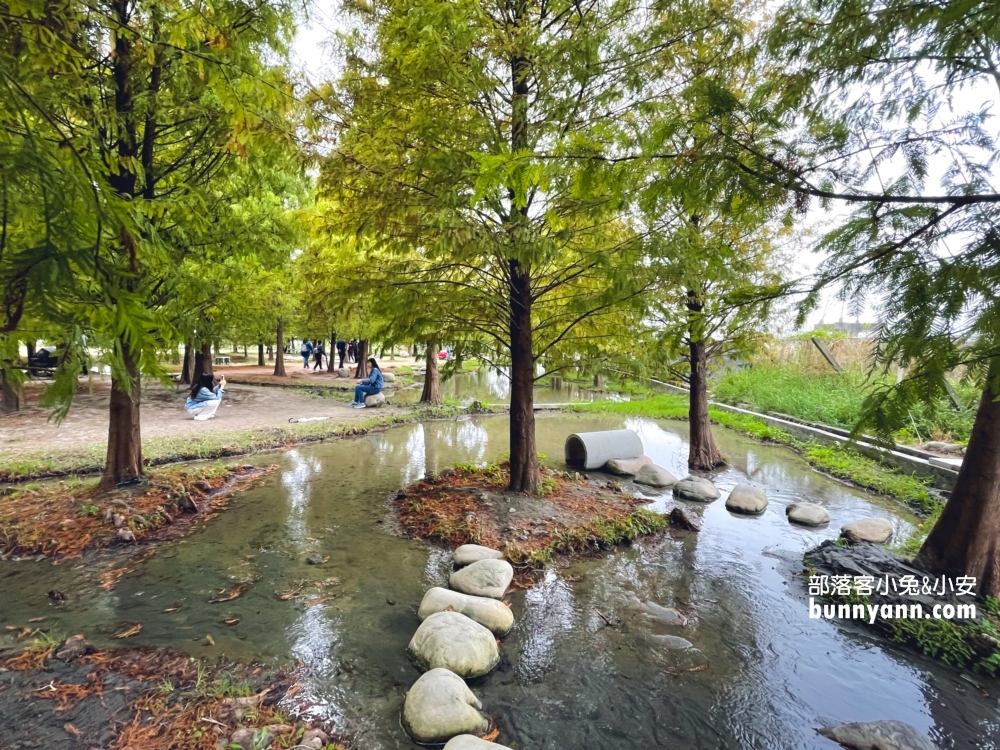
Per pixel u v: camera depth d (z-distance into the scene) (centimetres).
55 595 413
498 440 1132
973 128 209
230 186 634
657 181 216
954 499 443
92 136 219
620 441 943
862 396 1095
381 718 292
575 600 440
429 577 471
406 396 1831
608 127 265
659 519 623
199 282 546
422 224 496
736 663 359
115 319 147
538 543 533
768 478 868
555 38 492
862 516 678
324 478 793
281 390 1780
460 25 421
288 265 823
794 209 220
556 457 1004
